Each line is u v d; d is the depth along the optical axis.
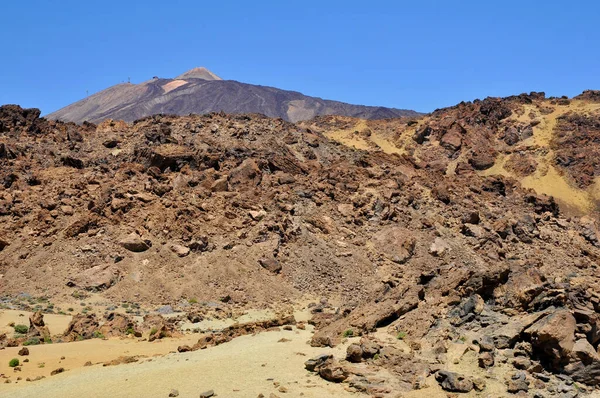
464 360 29.67
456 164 149.50
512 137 160.62
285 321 43.06
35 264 62.78
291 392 27.70
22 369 35.09
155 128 104.06
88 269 62.16
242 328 41.88
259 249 68.44
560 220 96.06
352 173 92.62
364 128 174.88
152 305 58.25
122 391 28.98
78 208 71.44
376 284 66.81
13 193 74.62
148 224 68.62
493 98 174.50
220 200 75.81
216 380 29.61
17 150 91.25
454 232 81.44
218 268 64.69
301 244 71.75
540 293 31.47
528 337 29.80
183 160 85.56
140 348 40.94
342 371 29.23
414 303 35.91
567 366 28.34
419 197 89.88
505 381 27.77
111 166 86.31
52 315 53.03
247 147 100.31
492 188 104.88
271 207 77.81
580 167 148.38
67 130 105.69
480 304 32.78
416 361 29.89
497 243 80.25
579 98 182.62
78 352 39.53
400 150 159.25
